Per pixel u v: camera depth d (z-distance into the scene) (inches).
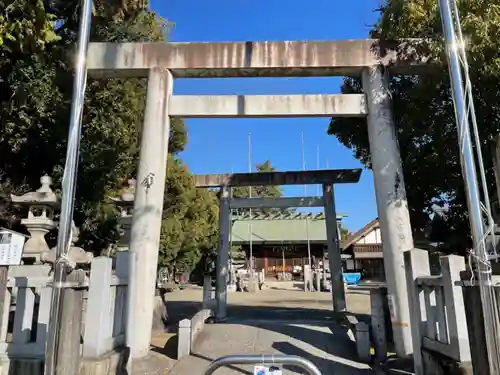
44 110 329.4
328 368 269.0
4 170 388.8
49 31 303.1
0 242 218.5
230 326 373.1
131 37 414.6
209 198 1072.8
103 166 425.4
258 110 342.0
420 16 313.0
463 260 203.3
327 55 346.0
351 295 907.4
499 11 283.3
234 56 345.7
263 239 1363.2
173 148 737.0
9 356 201.0
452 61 186.9
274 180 539.8
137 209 319.9
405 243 308.0
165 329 424.5
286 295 925.2
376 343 295.3
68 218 175.2
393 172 323.0
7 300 209.3
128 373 239.9
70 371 174.4
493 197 346.6
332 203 550.3
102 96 390.3
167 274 1094.4
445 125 365.7
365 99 345.1
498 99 313.9
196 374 259.1
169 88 344.2
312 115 345.4
